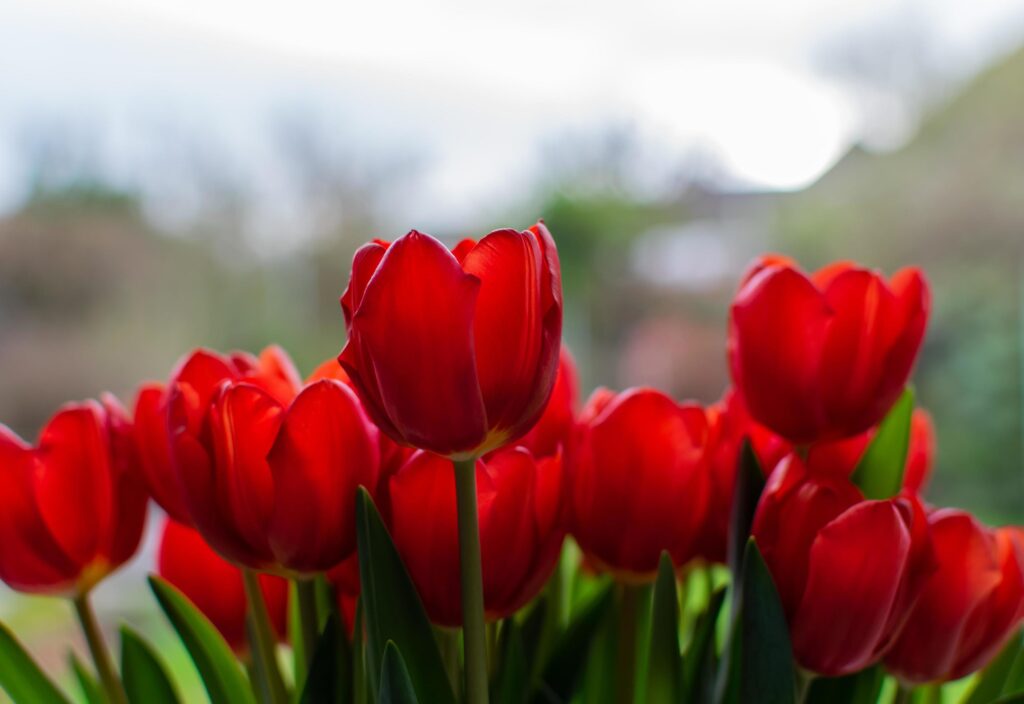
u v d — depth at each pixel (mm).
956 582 539
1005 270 2586
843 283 562
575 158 2643
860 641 527
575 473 564
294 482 517
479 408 498
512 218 2582
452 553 527
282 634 603
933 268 2609
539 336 502
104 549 570
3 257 2143
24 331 2154
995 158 2539
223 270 2277
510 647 557
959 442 2713
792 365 564
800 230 2545
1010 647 584
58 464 558
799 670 542
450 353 493
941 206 2562
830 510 534
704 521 569
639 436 553
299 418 515
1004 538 554
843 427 569
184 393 530
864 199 2578
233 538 526
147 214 2260
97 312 2203
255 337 2244
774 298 562
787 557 536
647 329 2537
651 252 2592
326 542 525
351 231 2289
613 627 597
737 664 555
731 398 617
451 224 2510
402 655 519
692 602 729
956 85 2535
